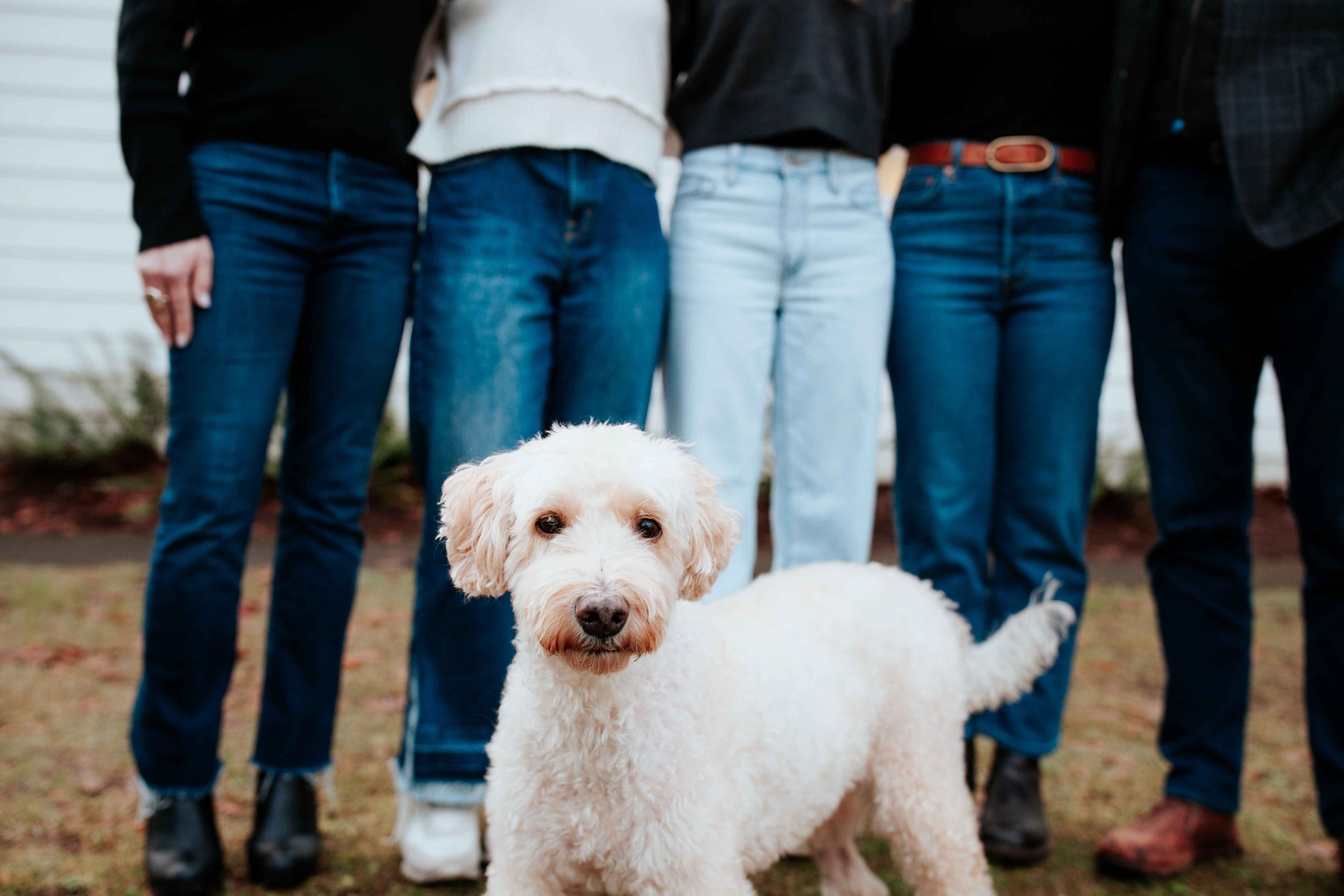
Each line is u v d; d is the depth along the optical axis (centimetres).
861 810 225
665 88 262
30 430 715
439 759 235
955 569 271
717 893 171
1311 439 243
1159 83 261
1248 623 266
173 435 226
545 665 175
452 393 238
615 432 192
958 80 275
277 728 242
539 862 179
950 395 271
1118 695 413
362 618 479
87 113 724
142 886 232
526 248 240
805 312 265
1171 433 263
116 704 357
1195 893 249
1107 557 675
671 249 272
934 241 275
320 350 240
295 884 235
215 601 226
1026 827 261
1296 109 237
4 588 498
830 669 203
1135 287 266
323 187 231
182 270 219
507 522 187
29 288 728
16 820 264
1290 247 240
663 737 173
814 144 262
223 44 229
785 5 255
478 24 246
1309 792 315
